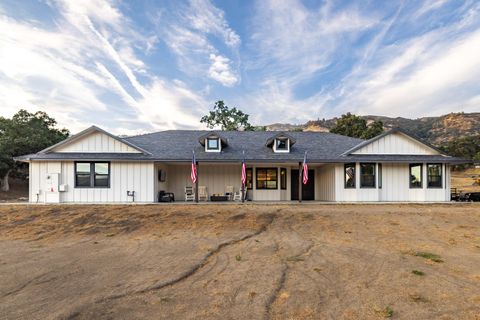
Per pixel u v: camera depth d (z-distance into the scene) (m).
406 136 17.47
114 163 15.78
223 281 5.18
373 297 4.46
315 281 5.16
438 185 16.86
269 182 19.05
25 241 8.73
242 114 41.22
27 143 30.12
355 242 8.18
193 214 12.16
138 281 5.20
